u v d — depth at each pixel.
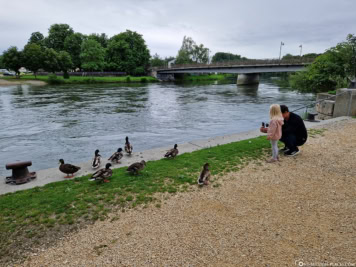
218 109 31.95
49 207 5.98
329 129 13.07
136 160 9.45
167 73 106.38
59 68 81.94
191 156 9.52
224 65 67.56
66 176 7.97
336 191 6.61
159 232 5.03
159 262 4.20
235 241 4.69
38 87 62.81
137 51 104.81
